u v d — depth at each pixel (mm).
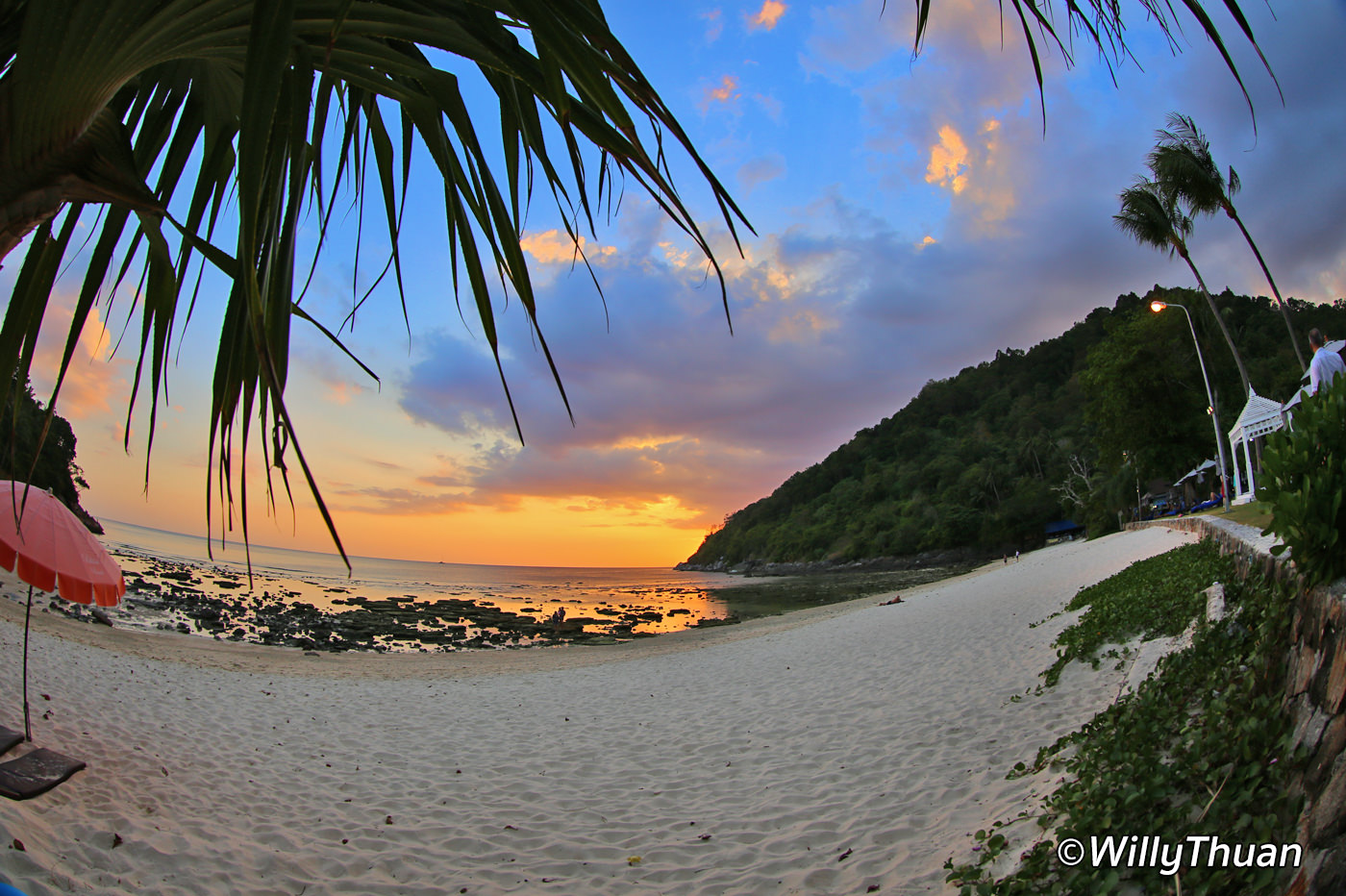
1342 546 2945
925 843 4426
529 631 30141
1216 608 5730
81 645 11602
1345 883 1866
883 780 5797
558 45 1230
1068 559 24922
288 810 5734
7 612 12820
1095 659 7215
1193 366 33906
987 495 89062
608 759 7383
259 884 4457
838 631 16656
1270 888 2297
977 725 6664
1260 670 3637
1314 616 3027
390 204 1897
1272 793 2734
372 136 1927
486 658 18297
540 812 5871
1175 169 18141
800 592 56719
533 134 1731
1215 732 3445
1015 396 118938
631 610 45125
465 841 5281
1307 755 2598
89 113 1206
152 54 1249
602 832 5422
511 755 7598
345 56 1512
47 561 5316
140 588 29453
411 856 5023
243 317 1342
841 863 4414
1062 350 120250
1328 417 3150
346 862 4871
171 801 5547
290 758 7148
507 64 1424
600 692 11195
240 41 1359
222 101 1550
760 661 13078
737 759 7008
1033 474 89188
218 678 11141
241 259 987
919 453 118125
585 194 1644
